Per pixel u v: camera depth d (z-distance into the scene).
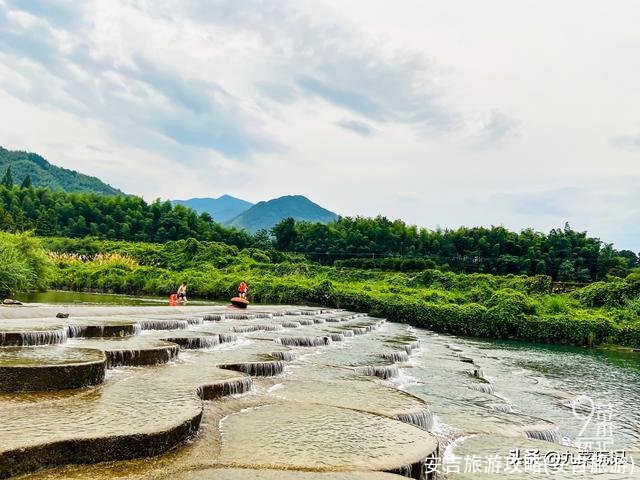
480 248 91.31
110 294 56.47
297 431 11.80
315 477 8.91
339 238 98.38
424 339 37.88
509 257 85.69
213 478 8.63
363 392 16.41
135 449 9.42
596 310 51.62
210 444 10.61
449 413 16.48
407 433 12.02
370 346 28.44
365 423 12.67
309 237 100.81
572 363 32.47
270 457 9.96
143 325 24.03
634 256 104.38
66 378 13.02
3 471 8.13
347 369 20.48
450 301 55.69
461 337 44.16
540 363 31.45
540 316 45.28
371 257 92.62
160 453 9.77
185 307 38.25
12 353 15.23
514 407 19.38
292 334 28.84
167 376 15.34
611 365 32.72
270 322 33.56
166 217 101.06
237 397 14.89
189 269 69.38
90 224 98.50
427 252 95.81
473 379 22.23
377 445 11.00
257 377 17.89
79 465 8.95
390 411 14.07
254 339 25.66
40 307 29.16
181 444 10.32
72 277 60.44
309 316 40.66
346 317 42.84
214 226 104.44
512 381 24.36
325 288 55.22
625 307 50.84
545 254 87.06
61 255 71.00
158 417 10.72
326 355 24.42
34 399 11.89
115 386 13.76
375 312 51.28
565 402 21.03
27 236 49.31
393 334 36.78
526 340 44.47
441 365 25.52
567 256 87.06
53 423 9.98
